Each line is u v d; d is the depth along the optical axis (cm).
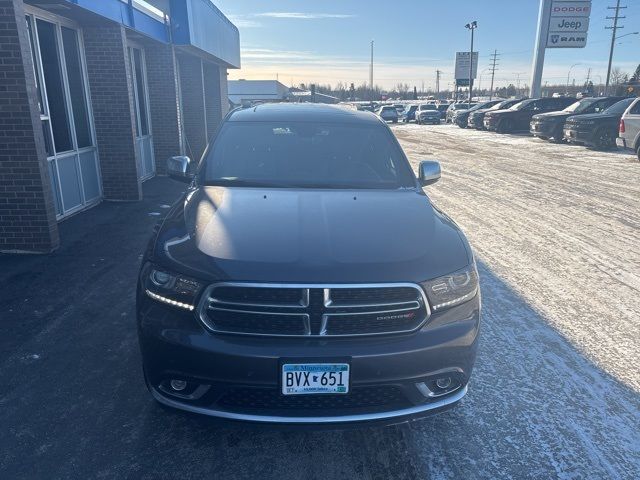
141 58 1129
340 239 269
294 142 406
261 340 240
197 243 268
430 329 252
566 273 561
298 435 289
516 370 359
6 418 296
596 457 273
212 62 1625
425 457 272
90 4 718
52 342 385
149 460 265
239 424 242
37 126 565
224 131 417
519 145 2036
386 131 434
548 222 793
